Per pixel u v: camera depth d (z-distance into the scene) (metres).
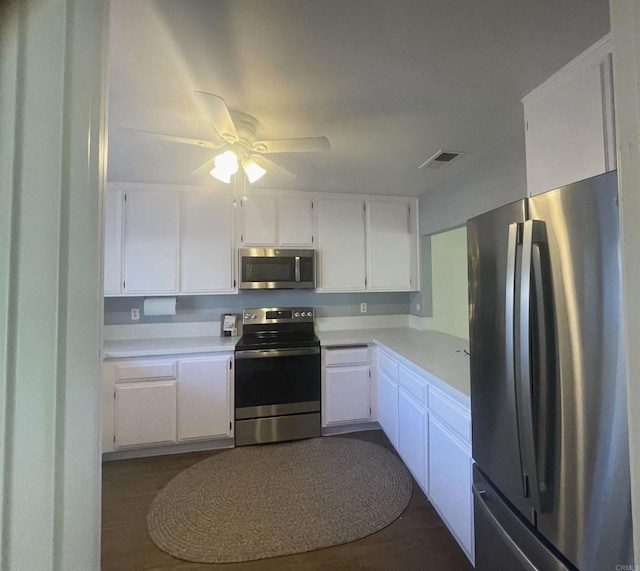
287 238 3.01
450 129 1.75
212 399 2.61
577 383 0.84
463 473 1.48
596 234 0.79
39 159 0.43
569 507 0.86
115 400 2.46
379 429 2.97
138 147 2.02
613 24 0.50
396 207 3.25
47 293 0.43
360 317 3.50
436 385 1.76
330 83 1.34
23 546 0.41
